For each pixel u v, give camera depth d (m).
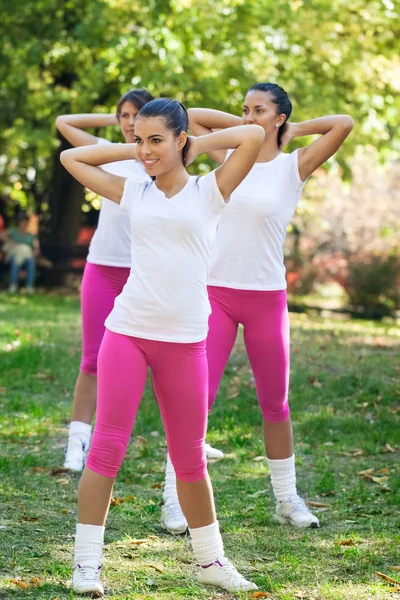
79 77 19.03
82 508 4.00
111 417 3.96
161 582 4.20
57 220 23.14
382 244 24.47
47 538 4.75
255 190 4.98
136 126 3.88
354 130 17.45
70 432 6.36
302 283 24.50
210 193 3.95
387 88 18.14
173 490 5.07
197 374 3.97
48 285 23.23
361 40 17.17
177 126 3.88
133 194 4.04
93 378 6.33
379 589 4.10
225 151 5.23
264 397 5.16
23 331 12.59
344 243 24.48
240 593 4.02
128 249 6.14
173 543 4.81
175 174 3.97
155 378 4.01
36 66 18.53
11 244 21.00
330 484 6.03
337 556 4.61
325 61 17.00
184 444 4.01
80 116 6.04
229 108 16.66
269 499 5.75
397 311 22.56
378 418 8.27
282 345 5.06
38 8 18.09
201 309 3.98
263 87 5.03
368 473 6.41
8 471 6.22
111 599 3.93
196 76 16.05
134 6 15.70
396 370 10.40
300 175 5.05
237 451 7.10
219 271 5.02
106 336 4.00
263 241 4.98
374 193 25.25
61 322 14.08
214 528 4.12
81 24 16.22
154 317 3.91
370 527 5.11
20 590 4.00
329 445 7.30
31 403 8.59
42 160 24.52
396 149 21.64
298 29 16.38
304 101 16.38
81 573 3.99
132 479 6.19
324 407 8.69
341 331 15.02
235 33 16.08
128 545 4.73
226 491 5.93
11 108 20.66
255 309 5.02
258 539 4.87
